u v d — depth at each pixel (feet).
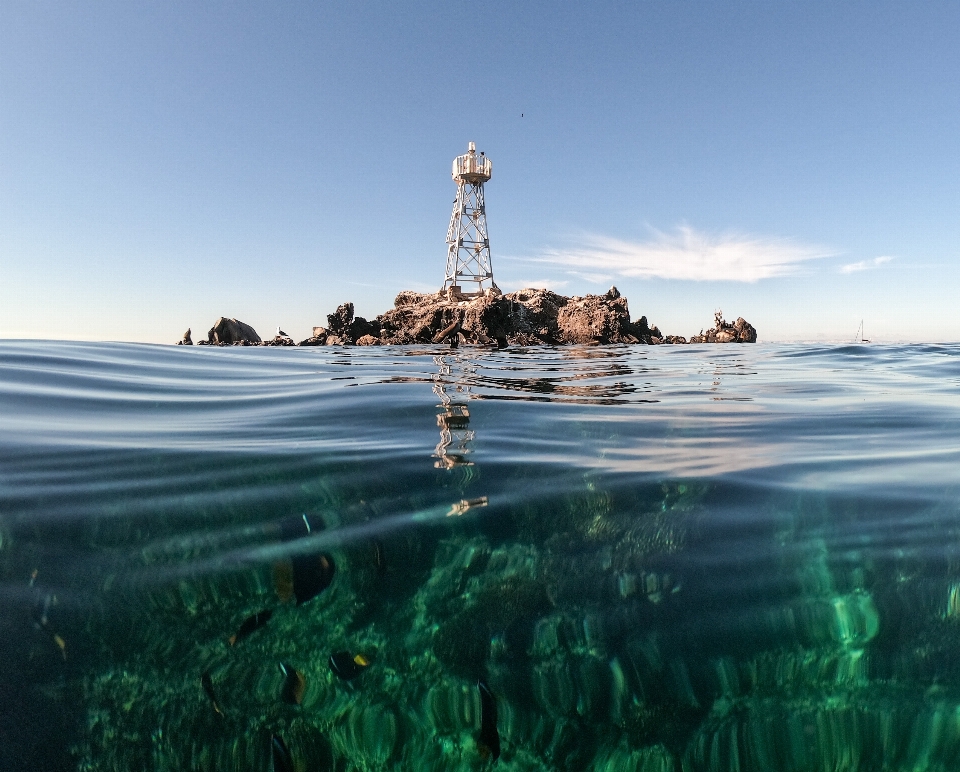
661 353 62.49
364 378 26.99
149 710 5.78
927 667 6.14
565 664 6.31
